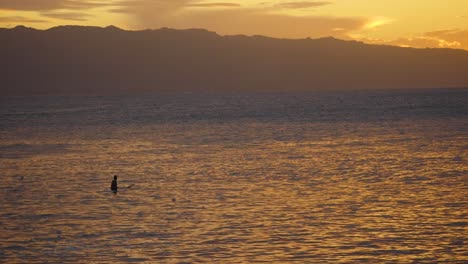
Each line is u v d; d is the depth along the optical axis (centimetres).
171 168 6488
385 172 5881
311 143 9219
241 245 3247
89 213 4075
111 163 7044
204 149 8556
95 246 3256
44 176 5991
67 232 3556
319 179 5488
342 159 7044
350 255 3064
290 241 3316
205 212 4053
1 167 6825
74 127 13925
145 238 3403
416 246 3197
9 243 3331
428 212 3956
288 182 5331
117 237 3428
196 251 3153
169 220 3828
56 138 10950
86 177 5875
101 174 6088
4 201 4569
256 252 3127
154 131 12294
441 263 2938
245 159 7219
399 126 12462
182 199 4550
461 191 4716
